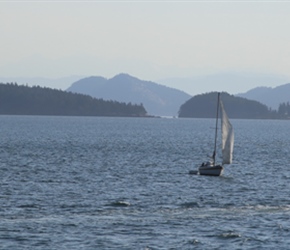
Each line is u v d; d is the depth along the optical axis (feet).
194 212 527.81
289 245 435.12
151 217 504.43
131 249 419.74
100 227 468.34
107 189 647.15
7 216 499.92
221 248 426.51
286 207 554.05
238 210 538.06
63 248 418.92
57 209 531.50
